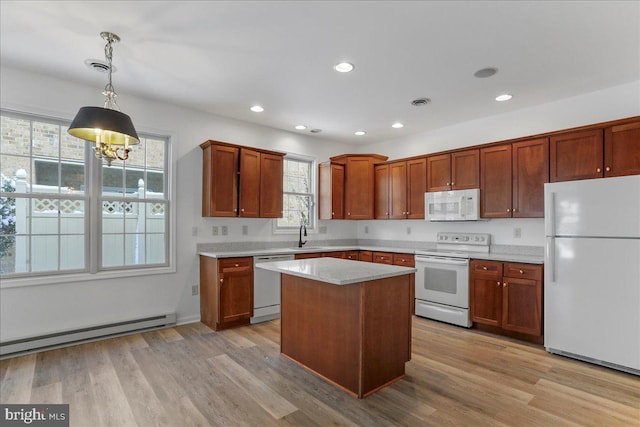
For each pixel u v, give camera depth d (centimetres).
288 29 238
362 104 390
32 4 209
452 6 211
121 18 226
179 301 396
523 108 400
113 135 221
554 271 308
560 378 262
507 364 288
